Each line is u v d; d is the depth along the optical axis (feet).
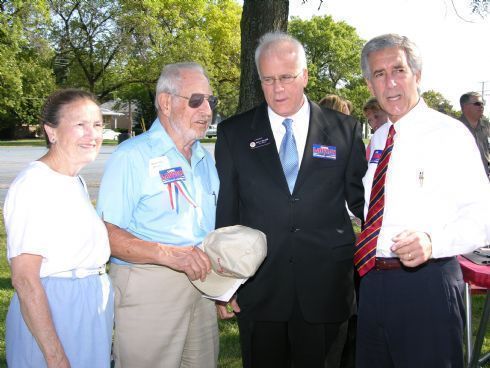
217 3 123.44
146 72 104.17
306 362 8.55
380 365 7.52
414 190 7.05
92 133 6.43
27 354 6.32
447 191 6.95
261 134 8.45
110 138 140.67
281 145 8.40
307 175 8.16
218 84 116.98
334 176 8.25
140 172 7.50
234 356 12.21
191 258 7.06
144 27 99.86
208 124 7.91
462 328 7.05
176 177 7.64
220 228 7.59
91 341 6.55
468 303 10.08
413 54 7.22
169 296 7.63
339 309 8.36
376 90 7.39
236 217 8.52
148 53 103.35
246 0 16.33
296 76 7.97
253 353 8.59
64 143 6.35
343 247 8.36
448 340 6.91
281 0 16.03
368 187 7.99
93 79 107.86
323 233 8.20
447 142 6.99
